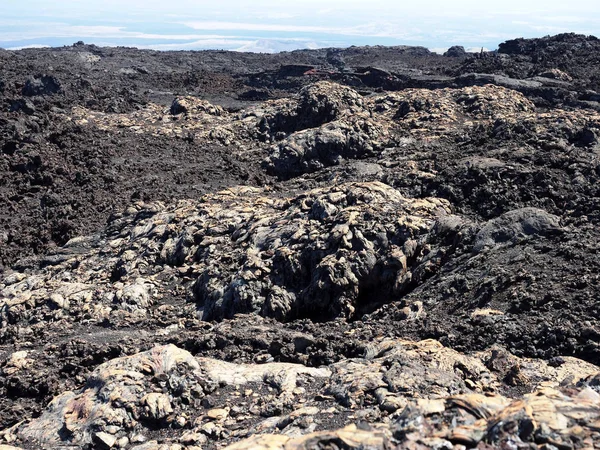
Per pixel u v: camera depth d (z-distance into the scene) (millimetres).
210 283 20828
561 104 51969
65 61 80375
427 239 20594
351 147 40594
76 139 43000
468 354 13812
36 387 15586
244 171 39312
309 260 20469
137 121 49375
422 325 15789
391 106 49656
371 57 103062
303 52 112375
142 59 90188
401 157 34906
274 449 8742
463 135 38062
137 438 12109
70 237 31688
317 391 12805
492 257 18312
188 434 11789
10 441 12398
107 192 36125
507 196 24500
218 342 16203
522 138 32156
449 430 8469
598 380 10875
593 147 32094
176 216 26781
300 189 32969
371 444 8344
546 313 14836
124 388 13031
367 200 23047
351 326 17297
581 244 17266
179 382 13312
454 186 25969
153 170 39406
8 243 32500
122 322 19688
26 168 39156
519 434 8102
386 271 19625
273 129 47750
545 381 12281
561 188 24891
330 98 47500
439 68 79250
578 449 7777
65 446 12023
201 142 44969
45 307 21094
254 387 13484
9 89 57125
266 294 19781
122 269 24031
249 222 24359
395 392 11719
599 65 66562
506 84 57375
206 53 105125
